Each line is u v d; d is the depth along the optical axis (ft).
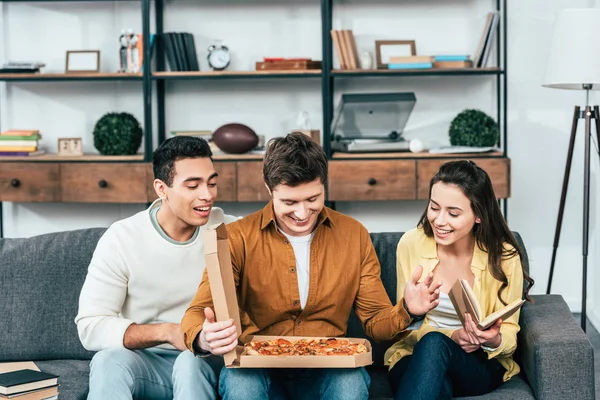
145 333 6.88
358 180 13.67
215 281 5.91
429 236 7.66
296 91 14.96
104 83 15.10
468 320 6.70
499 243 7.42
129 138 14.19
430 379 6.47
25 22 15.07
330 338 6.71
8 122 15.21
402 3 14.66
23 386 6.39
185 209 7.21
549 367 6.82
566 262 14.66
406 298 6.49
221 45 14.55
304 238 7.03
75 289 8.11
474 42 14.65
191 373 6.54
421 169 13.62
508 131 14.56
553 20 14.32
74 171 13.88
